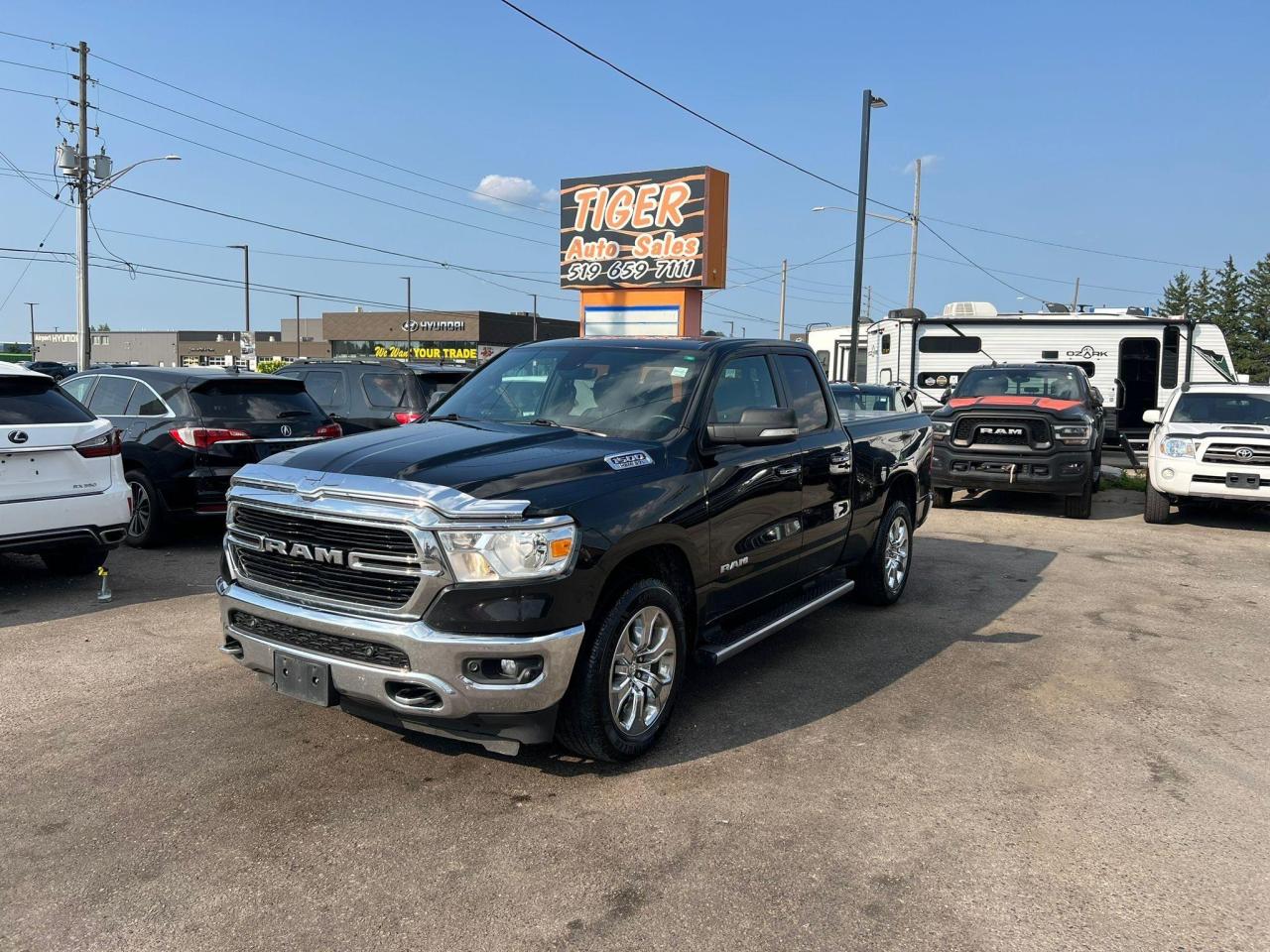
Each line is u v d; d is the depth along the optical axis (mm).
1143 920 3029
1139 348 18016
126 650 5559
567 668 3680
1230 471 10531
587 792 3854
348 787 3855
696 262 17109
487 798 3785
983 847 3475
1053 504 13156
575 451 4156
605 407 4793
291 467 3977
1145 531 10852
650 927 2943
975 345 18656
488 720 3643
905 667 5586
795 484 5336
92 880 3156
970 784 3992
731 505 4676
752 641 4840
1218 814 3773
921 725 4664
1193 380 17891
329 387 12234
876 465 6461
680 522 4238
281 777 3934
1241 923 3025
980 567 8578
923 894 3152
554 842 3447
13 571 7648
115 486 6863
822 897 3123
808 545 5582
